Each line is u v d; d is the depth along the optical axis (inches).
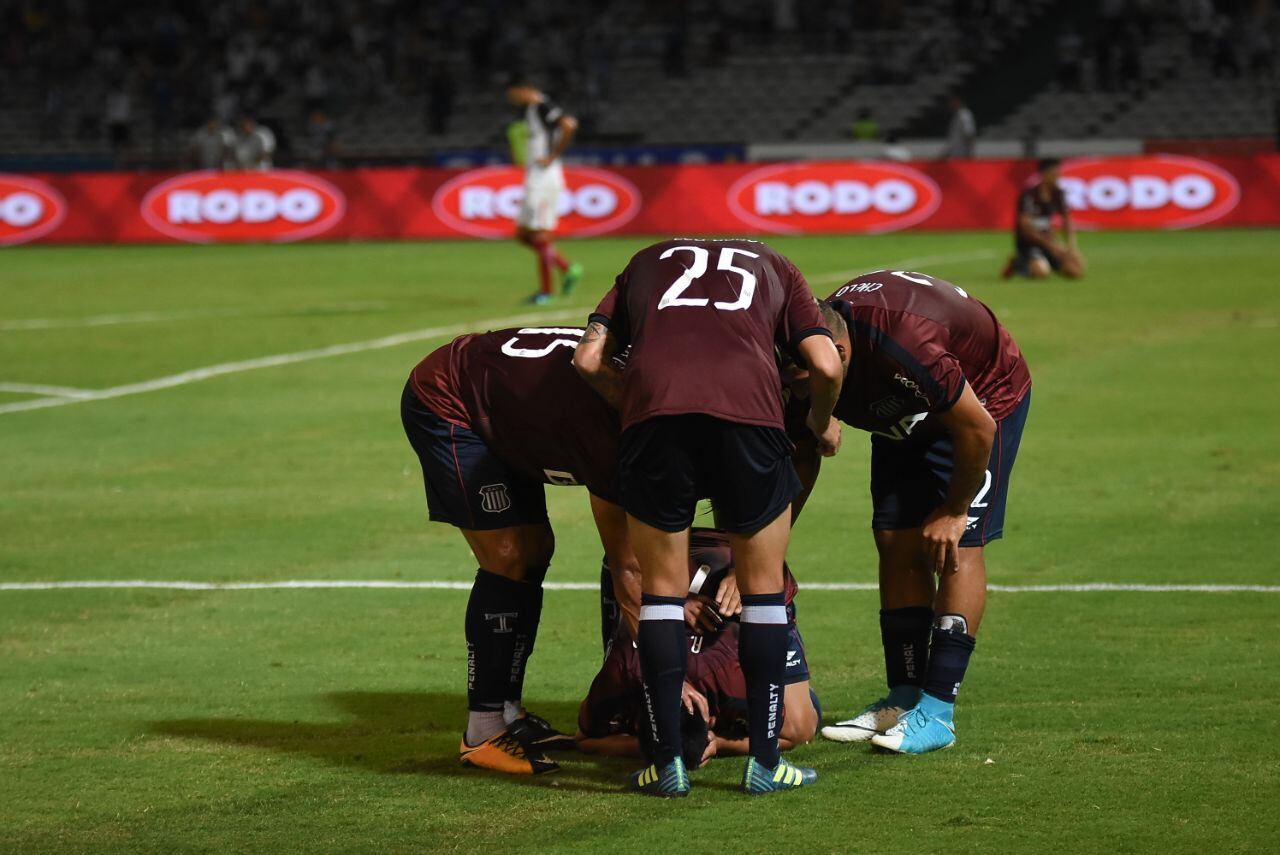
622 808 610.9
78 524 1132.5
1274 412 1492.4
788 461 606.9
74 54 5654.5
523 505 667.4
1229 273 2706.7
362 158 4717.0
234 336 2124.8
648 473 595.2
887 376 648.4
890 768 650.2
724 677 665.0
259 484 1256.2
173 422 1530.5
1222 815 586.9
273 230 3890.3
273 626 886.4
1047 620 869.2
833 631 859.4
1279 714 704.4
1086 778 629.6
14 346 2060.8
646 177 3811.5
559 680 788.0
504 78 5393.7
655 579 608.7
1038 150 4360.2
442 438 661.3
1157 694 738.8
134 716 737.6
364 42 5600.4
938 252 3221.0
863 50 5344.5
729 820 593.6
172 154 4891.7
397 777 653.9
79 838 587.5
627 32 5506.9
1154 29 5251.0
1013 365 702.5
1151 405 1539.1
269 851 572.1
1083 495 1175.6
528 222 2437.3
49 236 3907.5
